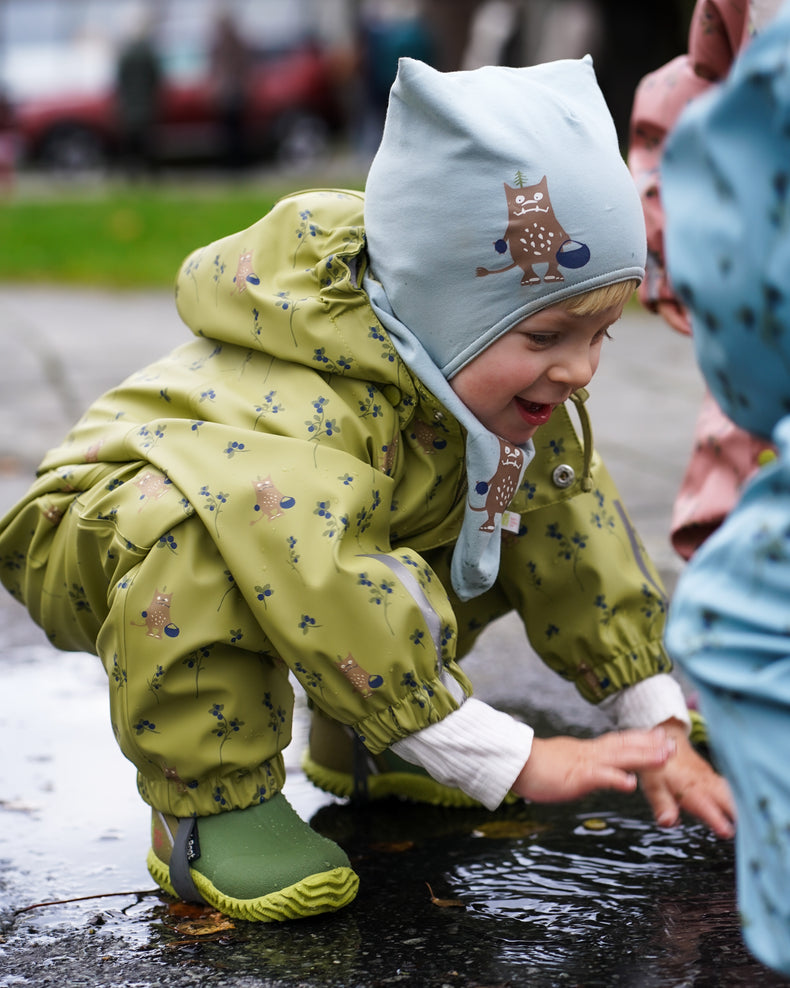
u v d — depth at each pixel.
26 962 1.80
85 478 2.00
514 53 12.33
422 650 1.78
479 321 1.81
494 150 1.76
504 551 2.11
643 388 5.81
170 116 17.14
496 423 1.90
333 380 1.90
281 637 1.78
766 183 1.15
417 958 1.79
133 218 11.84
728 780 1.23
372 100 16.41
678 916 1.89
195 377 2.00
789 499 1.16
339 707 1.80
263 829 1.93
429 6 15.64
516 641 3.13
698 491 2.58
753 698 1.17
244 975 1.75
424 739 1.79
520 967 1.76
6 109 17.69
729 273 1.18
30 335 7.16
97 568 1.97
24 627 3.23
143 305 8.37
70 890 2.02
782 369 1.18
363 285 1.90
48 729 2.64
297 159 17.98
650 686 2.13
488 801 1.78
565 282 1.77
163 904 1.96
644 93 2.73
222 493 1.82
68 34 18.05
